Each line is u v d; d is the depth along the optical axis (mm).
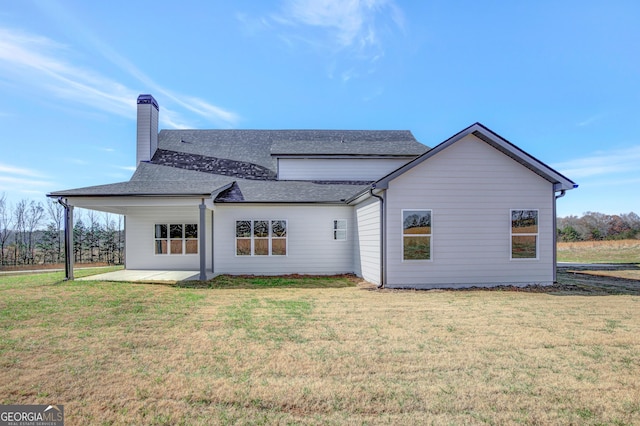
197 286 12148
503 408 3721
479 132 11906
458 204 12109
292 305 8945
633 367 4848
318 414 3600
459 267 12047
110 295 10148
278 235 15805
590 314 7996
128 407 3734
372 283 12977
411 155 18828
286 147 19438
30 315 7699
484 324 7086
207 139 22344
